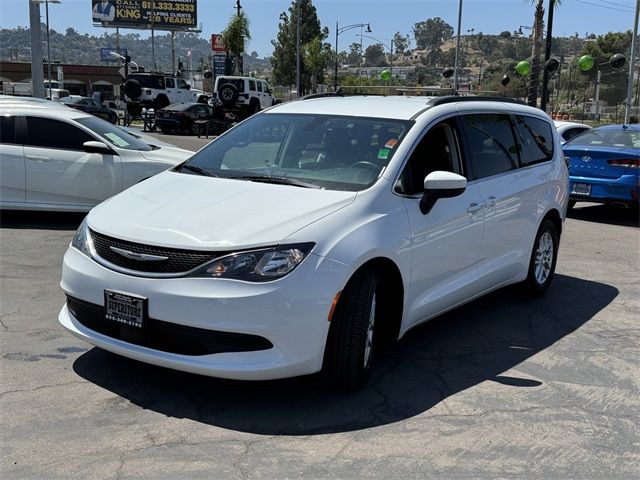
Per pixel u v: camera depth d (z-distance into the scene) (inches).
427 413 158.4
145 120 1323.8
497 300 258.2
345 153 189.3
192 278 146.7
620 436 151.7
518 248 237.8
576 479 133.1
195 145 968.3
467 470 134.5
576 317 240.2
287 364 148.6
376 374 180.1
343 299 157.8
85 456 133.9
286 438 143.9
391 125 195.9
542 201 248.5
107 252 158.9
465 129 213.0
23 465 130.0
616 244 375.6
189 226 155.7
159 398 160.1
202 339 146.6
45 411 151.3
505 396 170.2
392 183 177.0
